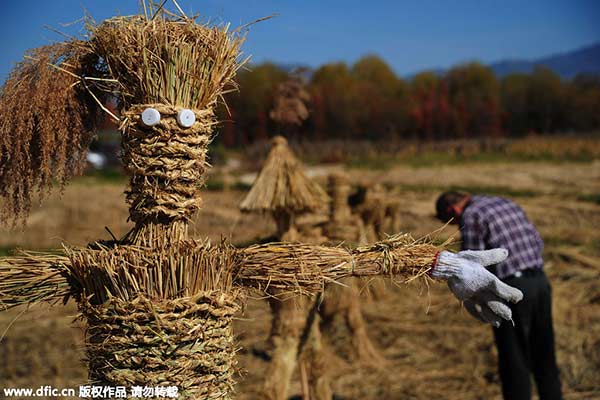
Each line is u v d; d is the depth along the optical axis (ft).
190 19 8.05
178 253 7.72
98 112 8.67
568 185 71.15
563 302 26.94
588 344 22.11
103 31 8.10
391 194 64.44
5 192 8.46
